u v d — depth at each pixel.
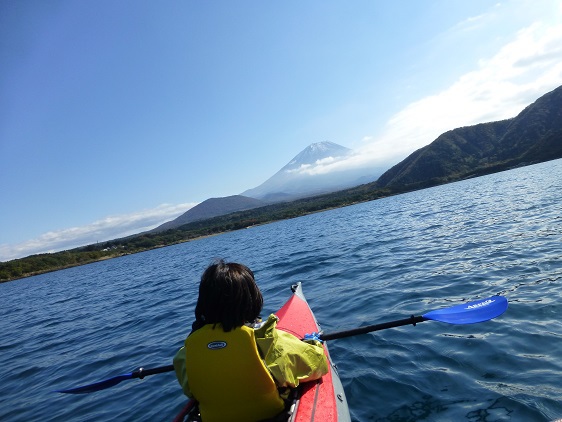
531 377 4.38
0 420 6.50
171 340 8.96
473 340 5.58
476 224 17.81
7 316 21.95
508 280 8.16
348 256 15.78
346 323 7.45
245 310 2.78
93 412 6.03
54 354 10.32
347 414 3.94
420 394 4.50
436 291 8.41
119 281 30.02
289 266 16.27
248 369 2.73
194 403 3.50
